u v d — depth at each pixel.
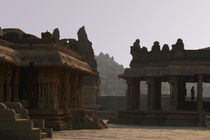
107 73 189.62
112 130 34.72
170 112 48.62
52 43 33.06
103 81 172.62
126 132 31.98
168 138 26.30
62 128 32.38
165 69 51.50
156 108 54.62
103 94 160.50
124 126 44.91
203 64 50.09
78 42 80.69
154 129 38.06
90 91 75.12
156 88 55.09
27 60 32.38
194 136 28.69
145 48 53.91
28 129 22.00
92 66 81.25
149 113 50.09
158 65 52.47
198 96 49.44
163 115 49.38
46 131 24.48
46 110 31.92
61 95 35.03
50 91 32.84
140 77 53.38
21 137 21.98
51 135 24.47
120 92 166.62
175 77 50.00
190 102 55.75
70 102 38.16
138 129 37.62
